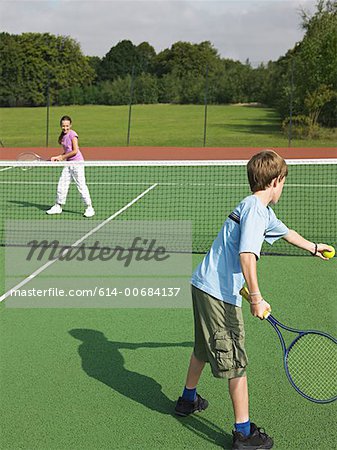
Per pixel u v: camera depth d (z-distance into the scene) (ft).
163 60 234.17
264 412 14.49
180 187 52.21
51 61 188.44
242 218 12.21
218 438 13.56
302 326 19.58
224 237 12.64
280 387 15.69
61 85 189.26
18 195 48.65
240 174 60.13
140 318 20.54
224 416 14.44
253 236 11.87
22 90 181.78
